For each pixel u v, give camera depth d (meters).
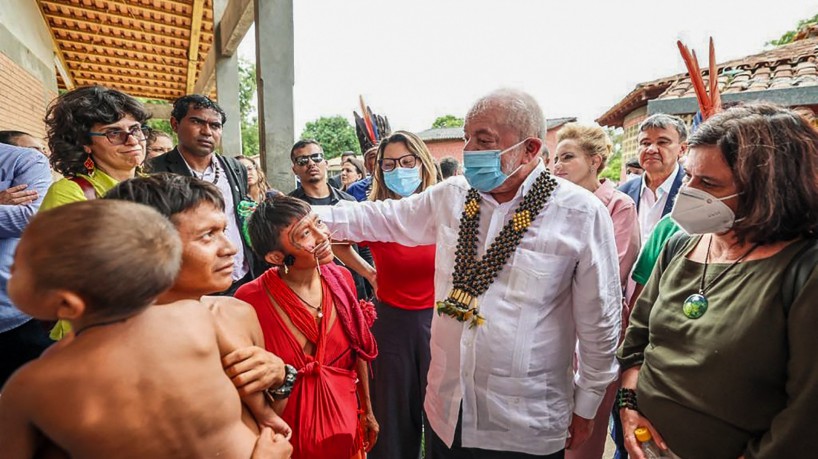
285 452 0.92
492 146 1.37
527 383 1.42
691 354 1.16
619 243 2.24
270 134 4.14
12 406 0.66
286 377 1.07
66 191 1.70
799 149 1.03
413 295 2.10
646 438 1.34
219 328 0.92
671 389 1.19
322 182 3.52
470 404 1.48
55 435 0.67
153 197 0.86
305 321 1.30
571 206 1.40
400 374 2.12
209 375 0.79
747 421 1.06
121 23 7.59
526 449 1.46
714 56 1.91
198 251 0.88
